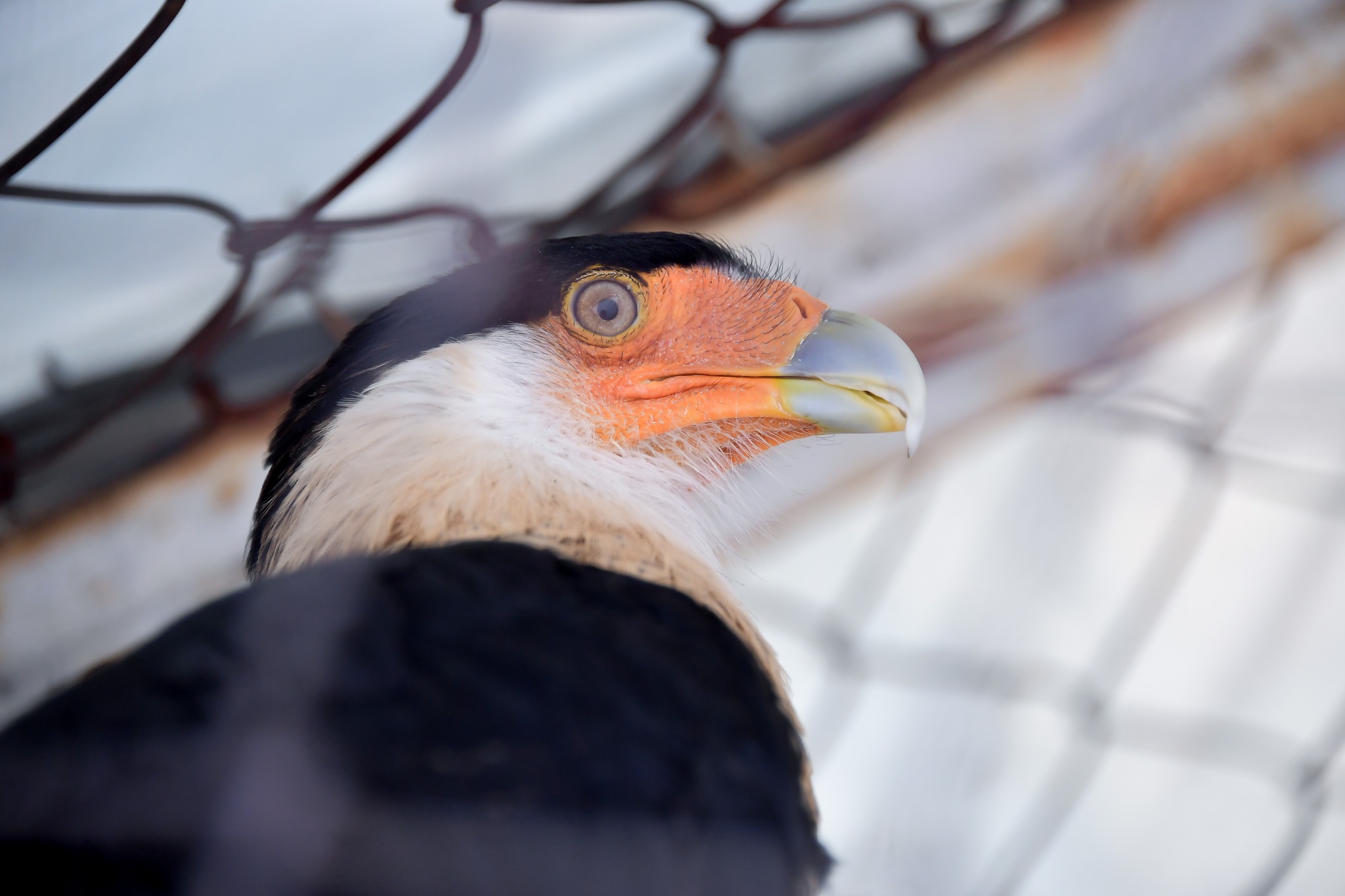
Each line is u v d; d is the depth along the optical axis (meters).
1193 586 2.79
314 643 2.39
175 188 2.50
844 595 2.67
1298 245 2.53
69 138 2.47
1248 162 2.52
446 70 2.47
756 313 2.49
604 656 2.40
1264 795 2.74
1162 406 2.61
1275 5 2.52
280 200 2.52
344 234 2.52
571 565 2.43
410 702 2.39
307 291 2.53
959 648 2.65
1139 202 2.53
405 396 2.46
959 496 2.65
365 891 2.38
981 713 2.65
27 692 2.53
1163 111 2.52
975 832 2.64
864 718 2.66
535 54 2.43
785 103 2.55
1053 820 2.65
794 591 2.67
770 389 2.49
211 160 2.50
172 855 2.38
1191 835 2.73
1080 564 2.64
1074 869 2.73
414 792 2.38
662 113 2.55
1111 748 2.74
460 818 2.38
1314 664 2.91
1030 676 2.66
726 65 2.50
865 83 2.55
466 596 2.41
